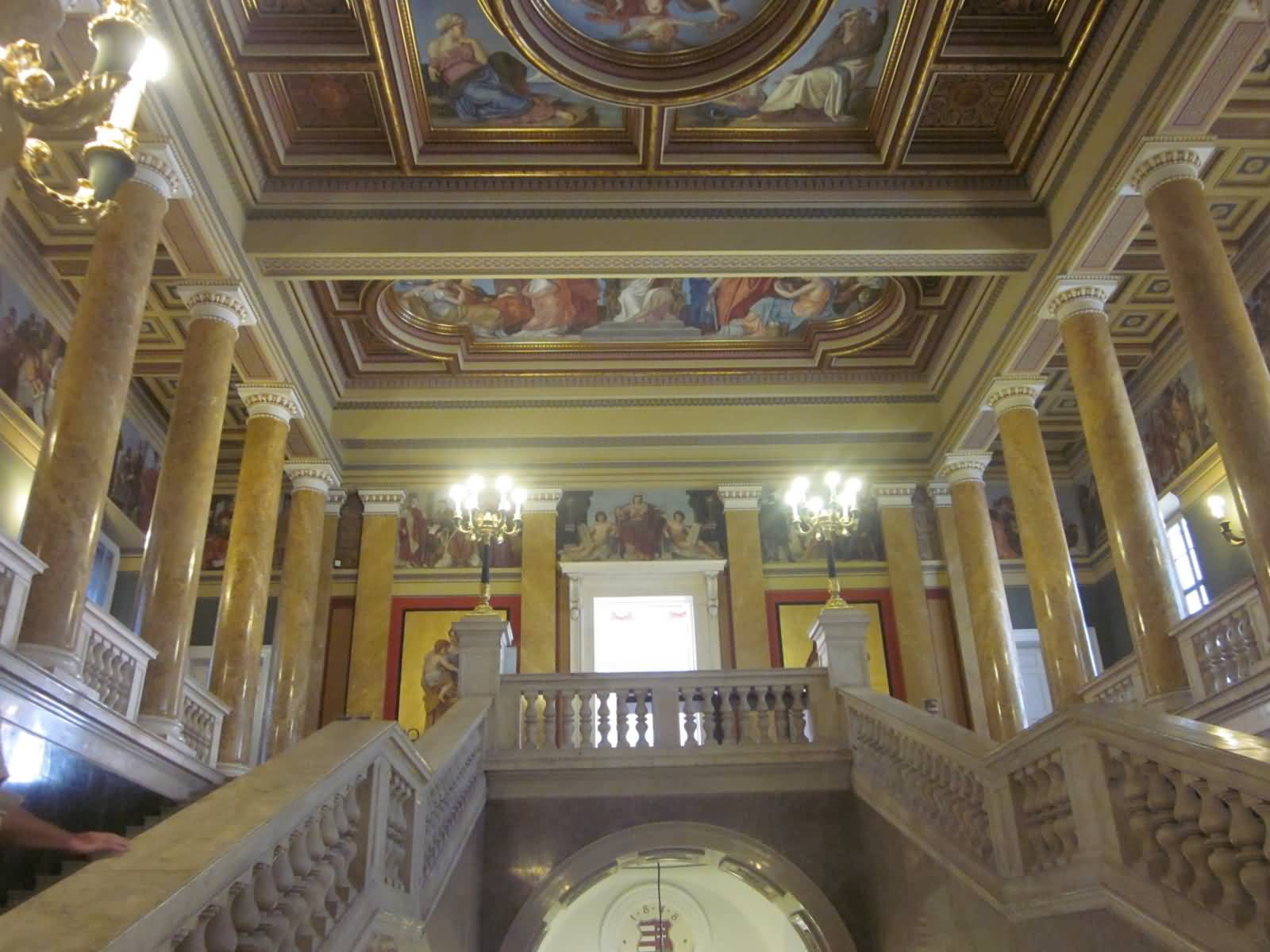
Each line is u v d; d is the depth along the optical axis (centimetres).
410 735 1469
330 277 1177
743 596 1558
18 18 394
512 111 1140
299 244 1148
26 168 424
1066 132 1106
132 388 1468
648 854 845
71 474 769
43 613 711
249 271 1141
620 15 1033
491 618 909
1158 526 1057
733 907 1333
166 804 823
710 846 829
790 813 841
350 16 1010
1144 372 1485
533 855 823
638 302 1488
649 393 1627
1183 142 965
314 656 1511
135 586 1498
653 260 1192
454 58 1065
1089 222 1086
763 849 825
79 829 679
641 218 1190
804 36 1028
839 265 1202
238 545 1215
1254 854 344
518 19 1003
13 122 397
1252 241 1217
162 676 914
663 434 1625
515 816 837
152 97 880
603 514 1608
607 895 1334
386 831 499
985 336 1376
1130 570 1044
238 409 1559
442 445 1619
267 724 1376
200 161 993
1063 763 459
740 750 855
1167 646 1002
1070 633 1220
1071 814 464
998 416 1355
